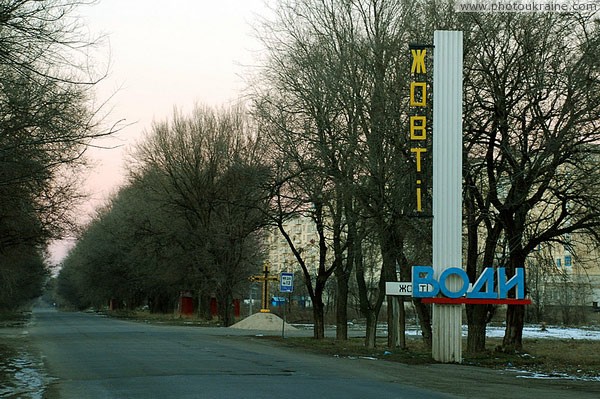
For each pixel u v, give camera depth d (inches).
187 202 2231.8
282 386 549.0
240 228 1857.8
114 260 3132.4
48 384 569.6
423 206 836.6
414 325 2486.5
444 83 793.6
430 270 793.6
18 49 551.2
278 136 1157.7
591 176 856.3
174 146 2233.0
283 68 1164.5
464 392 539.2
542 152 868.6
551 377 695.1
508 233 949.8
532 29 872.3
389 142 940.0
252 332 1739.7
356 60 1010.7
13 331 1654.8
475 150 954.1
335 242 1290.6
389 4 1033.5
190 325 2204.7
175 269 2461.9
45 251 1424.7
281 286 1342.3
